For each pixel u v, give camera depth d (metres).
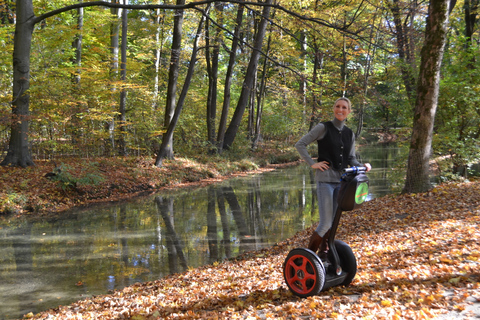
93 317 4.22
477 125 11.35
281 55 26.28
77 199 12.77
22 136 13.45
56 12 13.02
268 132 31.81
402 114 12.40
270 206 11.82
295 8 19.30
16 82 13.17
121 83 15.28
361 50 18.59
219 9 20.05
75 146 16.11
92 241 8.20
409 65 12.06
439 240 5.18
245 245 7.69
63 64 19.02
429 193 9.01
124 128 17.42
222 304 3.98
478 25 16.36
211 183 17.11
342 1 15.55
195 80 29.30
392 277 3.78
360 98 19.33
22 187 12.02
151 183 15.62
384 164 21.91
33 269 6.45
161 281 5.67
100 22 18.12
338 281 3.59
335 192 3.51
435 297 3.00
